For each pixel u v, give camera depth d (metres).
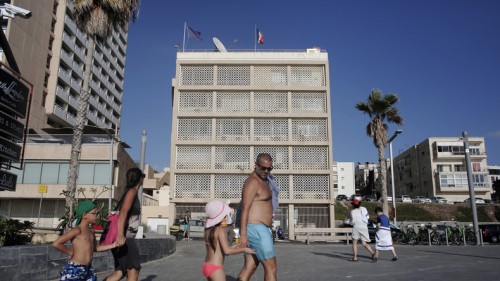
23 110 11.55
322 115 43.31
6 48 12.05
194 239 30.81
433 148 81.19
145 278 9.23
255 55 44.50
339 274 9.70
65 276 4.98
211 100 43.75
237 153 42.81
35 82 55.50
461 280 8.57
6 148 10.80
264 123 43.50
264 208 5.29
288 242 29.38
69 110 64.94
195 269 11.00
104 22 19.48
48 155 40.38
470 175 25.69
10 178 11.22
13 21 51.06
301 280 8.76
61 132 52.78
